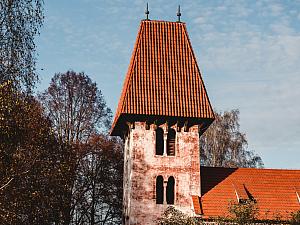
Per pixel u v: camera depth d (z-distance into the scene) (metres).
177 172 55.75
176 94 57.78
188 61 60.41
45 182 42.91
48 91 74.00
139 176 55.03
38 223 46.03
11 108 35.03
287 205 56.41
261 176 60.28
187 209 54.72
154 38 61.22
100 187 75.69
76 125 74.19
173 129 57.34
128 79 58.00
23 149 38.19
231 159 81.94
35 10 39.72
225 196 56.19
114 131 64.38
